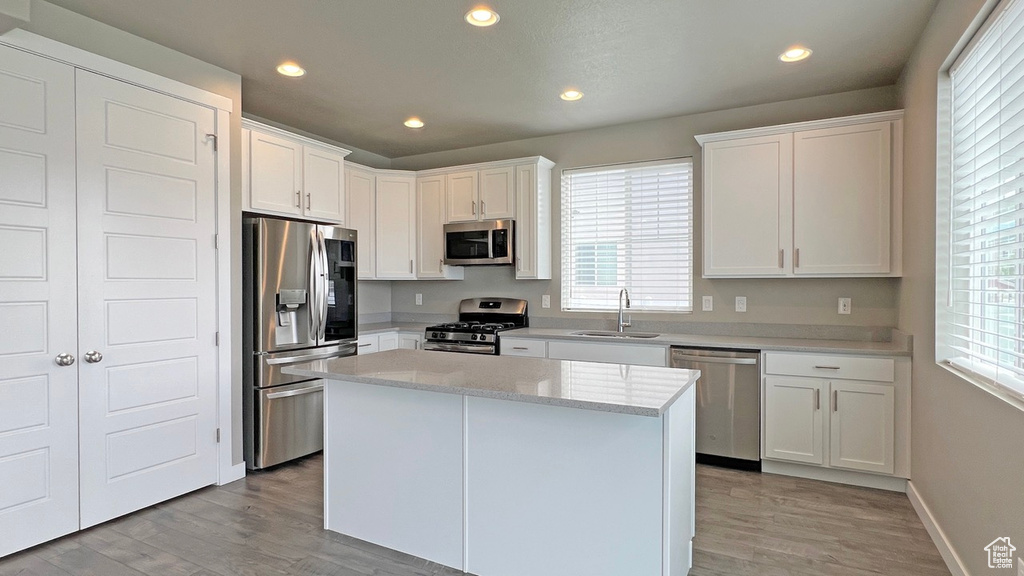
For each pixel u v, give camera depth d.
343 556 2.38
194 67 3.07
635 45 2.89
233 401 3.31
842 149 3.34
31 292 2.43
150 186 2.87
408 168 5.33
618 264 4.43
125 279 2.77
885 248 3.23
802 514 2.79
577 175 4.56
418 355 2.94
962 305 2.36
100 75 2.65
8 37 2.33
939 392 2.46
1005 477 1.72
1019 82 1.72
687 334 4.06
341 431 2.59
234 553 2.41
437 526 2.32
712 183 3.70
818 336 3.71
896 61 3.08
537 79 3.37
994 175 1.90
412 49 2.95
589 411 2.01
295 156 3.84
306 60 3.10
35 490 2.45
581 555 2.03
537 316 4.74
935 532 2.46
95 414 2.65
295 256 3.65
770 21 2.62
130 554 2.40
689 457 2.26
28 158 2.40
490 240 4.52
